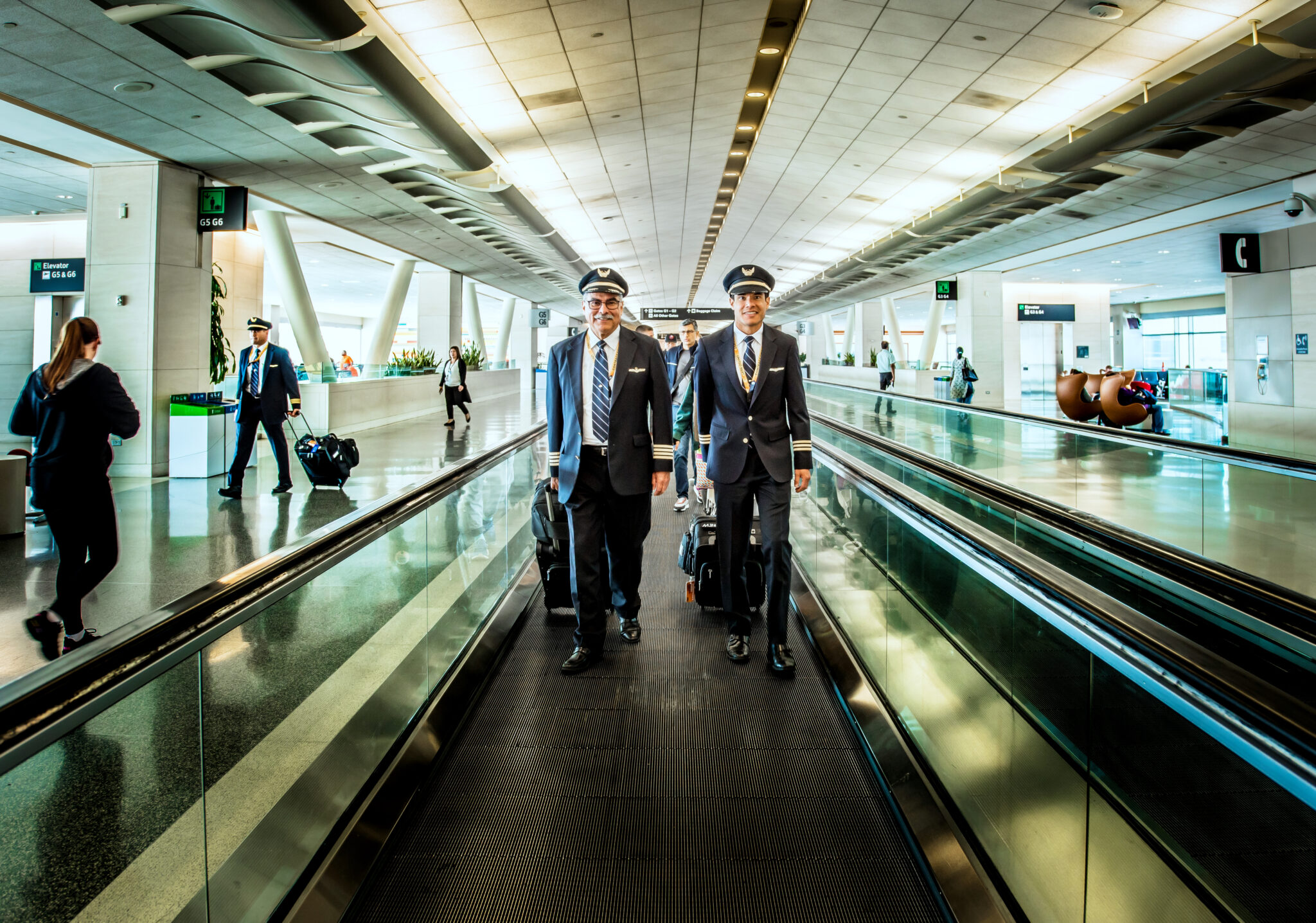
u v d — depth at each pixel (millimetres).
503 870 1873
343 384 12422
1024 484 7043
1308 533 4164
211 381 9555
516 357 33844
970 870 1714
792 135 10625
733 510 3094
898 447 5113
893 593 2602
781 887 1801
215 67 5941
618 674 3062
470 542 3396
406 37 6758
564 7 6316
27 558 4910
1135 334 28906
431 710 2553
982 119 9094
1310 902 843
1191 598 3414
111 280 8180
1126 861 1188
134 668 1164
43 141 7637
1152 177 10234
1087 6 6320
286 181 9641
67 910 1068
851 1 6508
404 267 17328
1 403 11859
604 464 3078
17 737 922
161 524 5809
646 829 2037
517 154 10273
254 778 1582
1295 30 5504
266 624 1628
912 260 17750
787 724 2635
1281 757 840
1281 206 11789
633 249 20656
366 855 1852
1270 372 11648
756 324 3090
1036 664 1521
